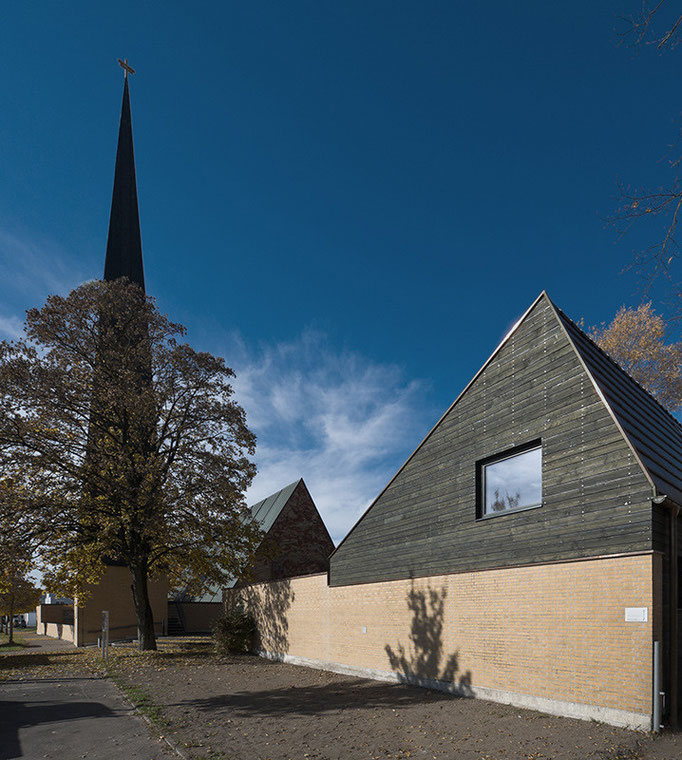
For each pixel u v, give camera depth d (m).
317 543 30.53
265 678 15.09
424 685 12.65
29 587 40.41
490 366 11.98
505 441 11.19
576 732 7.92
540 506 10.07
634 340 29.83
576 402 9.68
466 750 7.44
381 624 14.61
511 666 10.22
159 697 11.89
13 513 19.27
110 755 7.52
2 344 19.98
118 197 41.84
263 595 22.31
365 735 8.42
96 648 25.81
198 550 22.03
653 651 7.80
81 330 21.94
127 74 45.72
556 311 10.54
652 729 7.67
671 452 11.31
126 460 20.58
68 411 21.30
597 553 8.82
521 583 10.22
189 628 34.75
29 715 10.14
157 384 22.23
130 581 31.55
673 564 8.27
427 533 13.23
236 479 22.66
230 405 23.25
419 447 13.99
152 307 23.80
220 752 7.52
